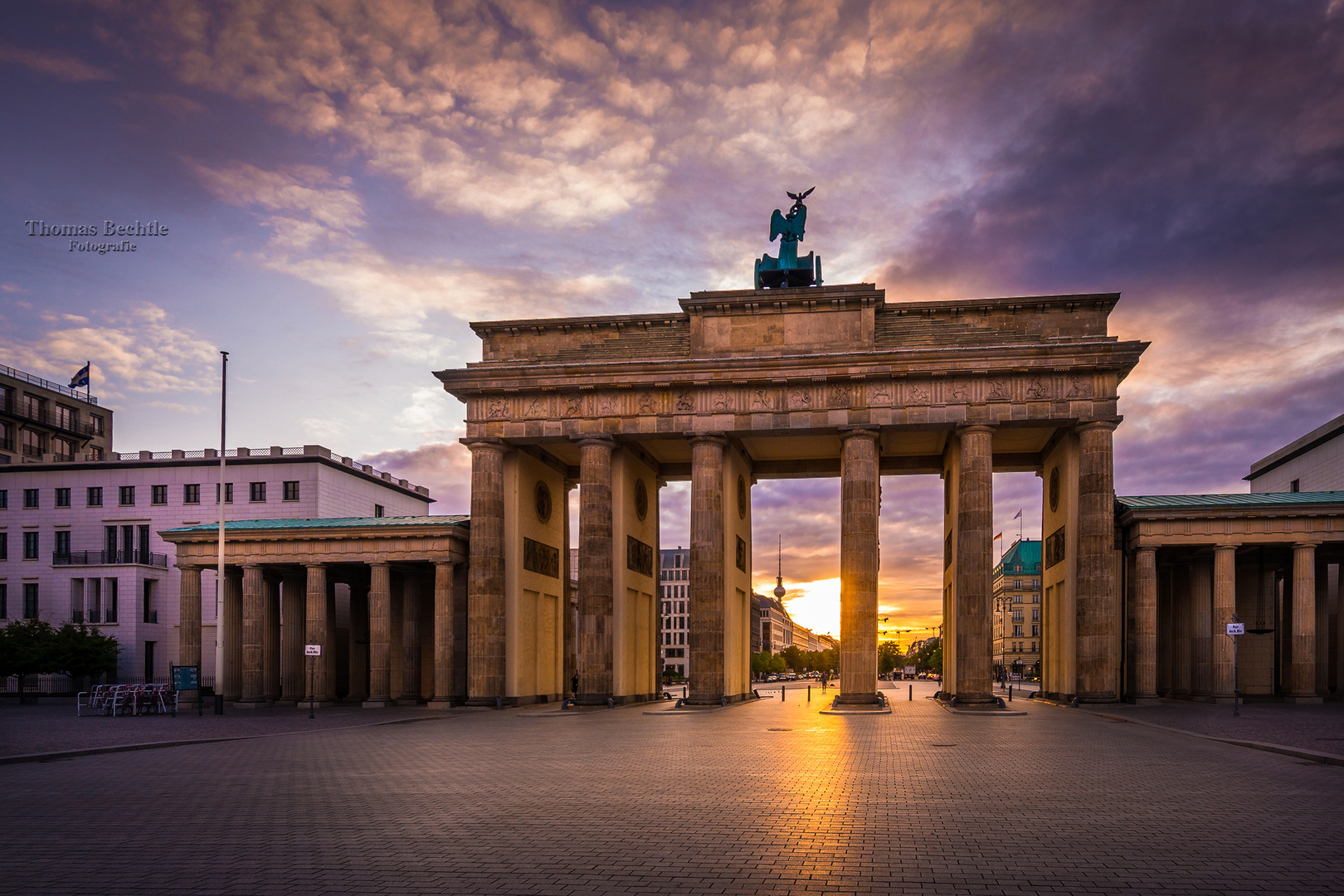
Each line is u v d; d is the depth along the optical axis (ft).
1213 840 59.21
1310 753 102.73
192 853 57.57
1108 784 84.12
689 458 281.54
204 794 81.97
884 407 224.53
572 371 235.81
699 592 230.07
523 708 237.25
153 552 350.23
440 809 72.79
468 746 127.95
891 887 48.37
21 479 360.07
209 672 329.72
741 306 234.38
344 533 252.01
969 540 218.38
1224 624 229.45
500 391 239.91
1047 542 255.91
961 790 80.74
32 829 65.77
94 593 349.00
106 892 48.78
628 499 253.44
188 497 349.00
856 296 227.61
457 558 250.37
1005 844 58.34
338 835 62.80
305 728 163.43
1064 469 230.27
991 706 213.05
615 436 238.27
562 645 278.46
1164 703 237.04
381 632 249.14
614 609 241.76
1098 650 214.69
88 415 462.19
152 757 115.24
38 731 158.30
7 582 354.13
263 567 260.83
